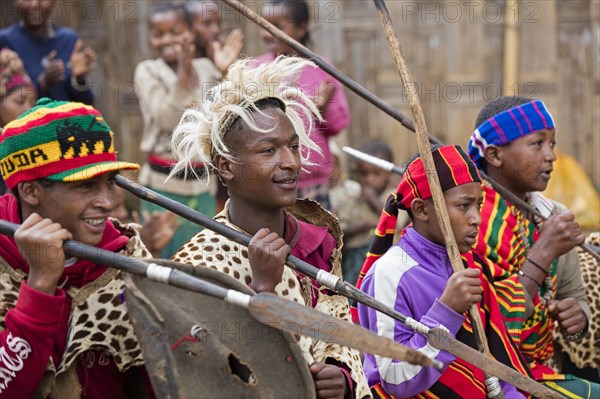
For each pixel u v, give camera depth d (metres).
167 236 8.09
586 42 11.98
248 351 4.09
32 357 3.85
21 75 7.32
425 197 4.87
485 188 5.61
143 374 4.25
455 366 4.82
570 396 5.38
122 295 4.13
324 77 8.48
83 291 4.10
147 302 3.84
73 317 4.07
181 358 3.92
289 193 4.40
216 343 3.98
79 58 8.73
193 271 3.97
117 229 4.39
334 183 9.20
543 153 5.61
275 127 4.37
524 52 11.98
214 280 4.01
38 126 3.94
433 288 4.83
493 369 4.45
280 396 4.08
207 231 4.48
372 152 9.35
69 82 8.77
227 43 8.93
